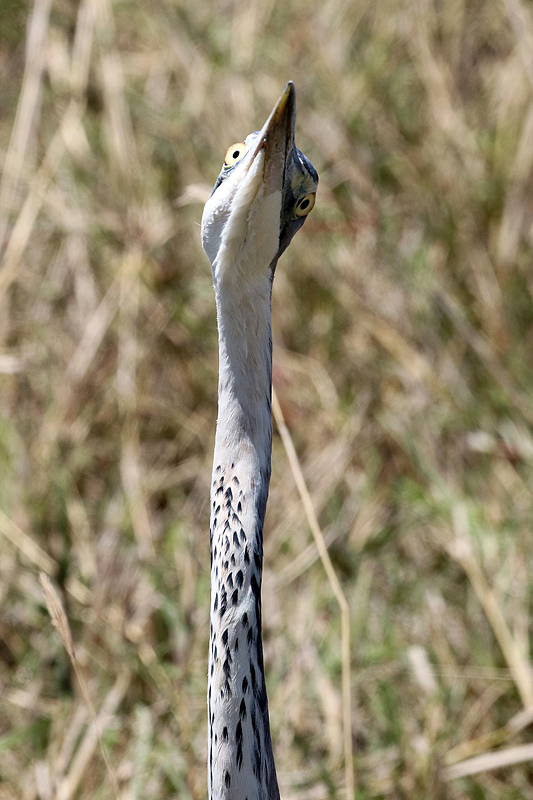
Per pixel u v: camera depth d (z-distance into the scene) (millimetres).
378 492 9586
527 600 8812
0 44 13211
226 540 5262
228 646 5203
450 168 11383
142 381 10281
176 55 12375
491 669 8375
